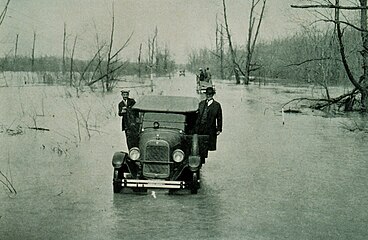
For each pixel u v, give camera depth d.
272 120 22.38
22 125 19.36
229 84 54.22
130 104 12.57
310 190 10.07
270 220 8.12
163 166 9.55
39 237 7.12
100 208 8.61
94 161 12.80
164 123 10.38
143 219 8.03
